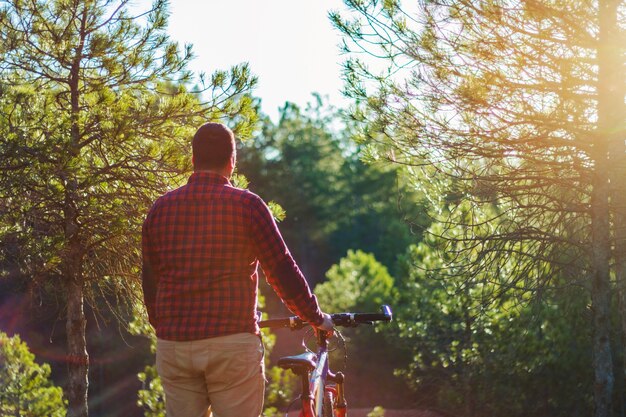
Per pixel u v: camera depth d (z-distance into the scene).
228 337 2.96
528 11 7.97
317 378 3.36
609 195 8.93
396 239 48.56
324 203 55.25
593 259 8.88
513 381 14.13
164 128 9.01
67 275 9.18
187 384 3.05
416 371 16.31
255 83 8.91
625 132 8.26
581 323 13.38
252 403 3.04
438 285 14.41
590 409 13.91
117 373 23.55
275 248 3.04
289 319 3.73
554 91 8.22
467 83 8.20
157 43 9.13
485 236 9.13
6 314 17.23
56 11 8.89
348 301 24.31
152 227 3.10
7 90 8.74
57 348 21.25
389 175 57.97
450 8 8.23
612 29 8.21
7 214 8.34
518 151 8.59
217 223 3.02
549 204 9.24
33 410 11.43
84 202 8.57
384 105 8.69
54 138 8.37
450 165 9.05
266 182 52.31
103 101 8.42
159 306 3.04
